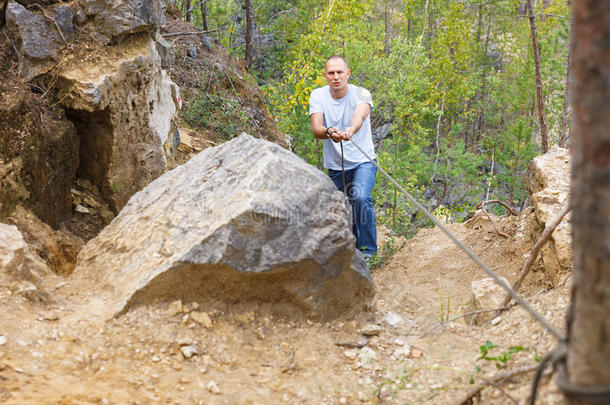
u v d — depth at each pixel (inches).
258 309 138.5
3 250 131.1
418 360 131.5
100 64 197.3
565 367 76.2
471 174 728.3
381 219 428.1
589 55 61.6
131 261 142.9
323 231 136.0
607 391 67.7
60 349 115.5
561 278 154.6
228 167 149.3
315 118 212.8
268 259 130.9
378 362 131.6
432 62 1061.8
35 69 184.1
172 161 254.4
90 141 201.2
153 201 157.8
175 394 110.7
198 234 134.3
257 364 125.3
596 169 62.9
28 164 168.9
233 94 421.1
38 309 128.2
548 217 175.6
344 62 212.5
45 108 182.7
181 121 356.8
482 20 1380.4
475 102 1291.8
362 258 152.9
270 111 488.1
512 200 785.6
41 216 175.5
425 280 208.2
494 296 160.7
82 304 135.6
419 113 832.3
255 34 863.1
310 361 128.2
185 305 134.1
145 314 130.1
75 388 105.7
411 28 1274.6
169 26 439.2
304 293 138.2
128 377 112.8
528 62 1031.0
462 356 130.0
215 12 727.1
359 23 818.8
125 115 206.5
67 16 192.4
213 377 118.1
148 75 216.7
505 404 102.8
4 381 102.9
